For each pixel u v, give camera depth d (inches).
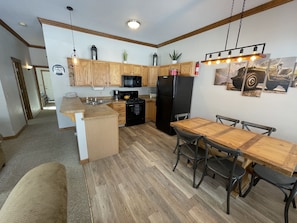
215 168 64.1
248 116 101.1
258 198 66.5
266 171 61.7
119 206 60.1
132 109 165.9
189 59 143.6
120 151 106.9
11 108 126.2
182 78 132.2
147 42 173.6
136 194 66.8
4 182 71.2
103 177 77.7
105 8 96.0
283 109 84.0
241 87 103.1
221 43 113.6
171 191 69.4
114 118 95.1
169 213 57.6
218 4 87.9
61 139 123.2
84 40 139.1
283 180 55.9
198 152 77.8
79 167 85.7
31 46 203.3
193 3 87.7
